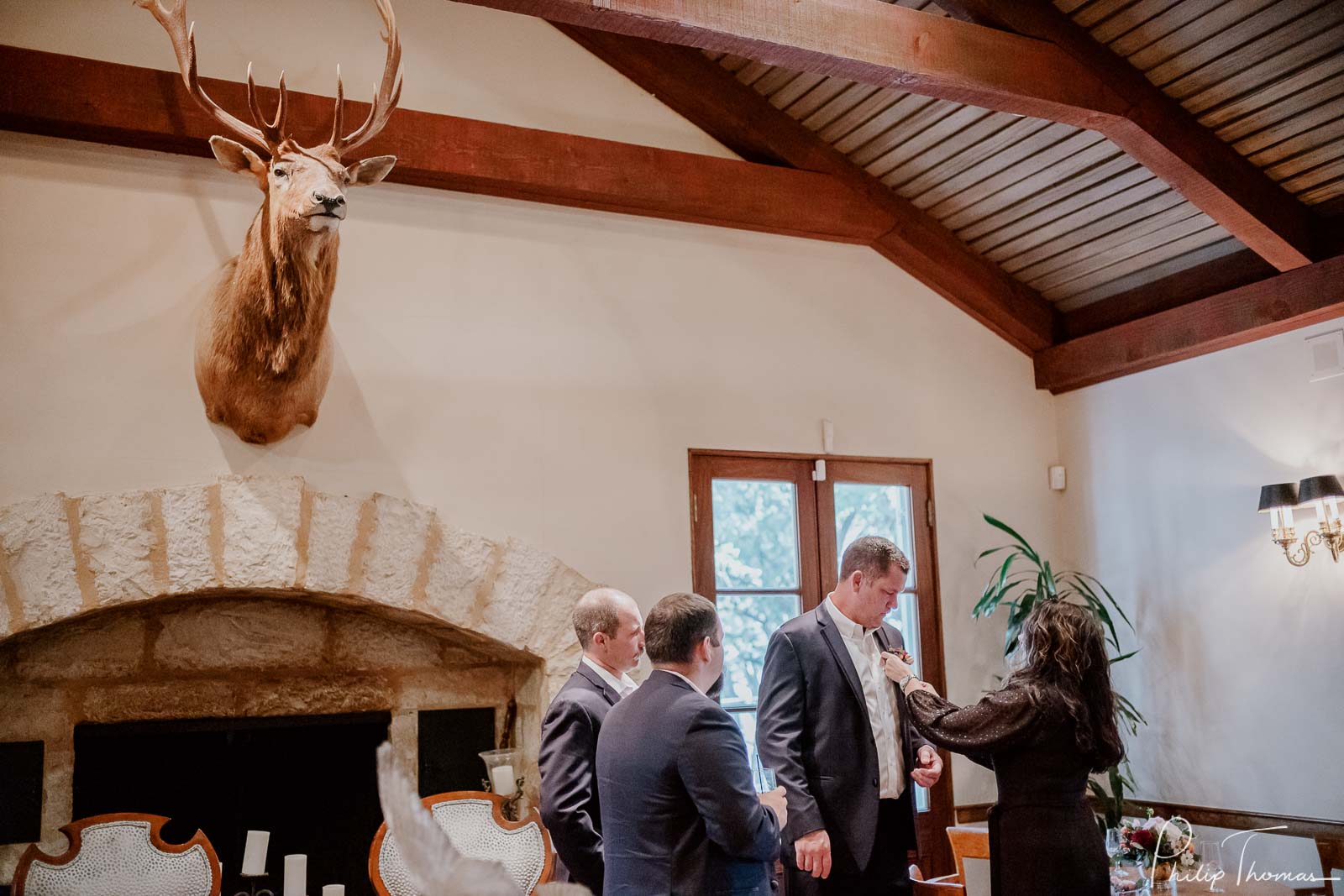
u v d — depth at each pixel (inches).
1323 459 185.6
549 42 192.5
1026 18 164.6
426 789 176.1
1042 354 234.5
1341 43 157.5
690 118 204.1
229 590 155.3
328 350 160.4
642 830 96.6
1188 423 209.6
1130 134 172.7
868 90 193.6
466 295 178.7
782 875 180.7
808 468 205.8
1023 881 108.2
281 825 167.3
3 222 151.3
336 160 139.5
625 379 189.5
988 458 226.2
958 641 215.8
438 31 183.2
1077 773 111.1
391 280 173.3
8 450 146.4
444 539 168.9
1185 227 199.3
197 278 160.6
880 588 129.4
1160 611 213.0
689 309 197.8
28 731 151.8
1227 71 167.8
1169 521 212.4
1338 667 182.1
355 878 171.0
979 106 170.6
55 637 154.7
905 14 155.3
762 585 198.5
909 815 128.6
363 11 177.9
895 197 216.7
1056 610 113.6
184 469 154.9
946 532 218.4
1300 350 190.4
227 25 167.6
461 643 180.4
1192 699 206.1
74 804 154.5
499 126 180.9
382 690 174.9
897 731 130.7
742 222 203.0
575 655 175.9
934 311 225.1
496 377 178.9
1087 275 221.9
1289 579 190.5
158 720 159.6
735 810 93.5
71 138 156.3
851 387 212.2
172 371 156.6
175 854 132.4
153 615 160.6
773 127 205.3
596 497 183.5
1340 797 180.9
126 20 160.9
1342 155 174.1
